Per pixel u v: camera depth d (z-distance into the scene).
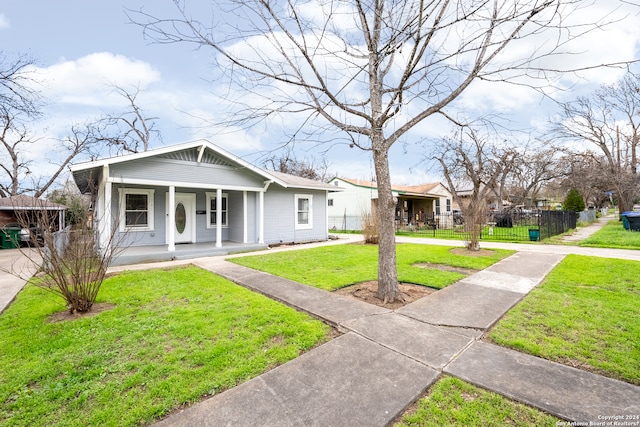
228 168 10.71
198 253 9.40
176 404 2.21
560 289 5.07
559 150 20.70
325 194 14.62
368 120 4.68
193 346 3.14
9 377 2.59
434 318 3.83
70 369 2.71
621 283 5.40
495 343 3.15
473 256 8.73
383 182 4.79
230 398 2.25
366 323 3.67
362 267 7.32
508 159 17.42
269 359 2.84
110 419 2.05
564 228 16.55
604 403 2.13
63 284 4.11
